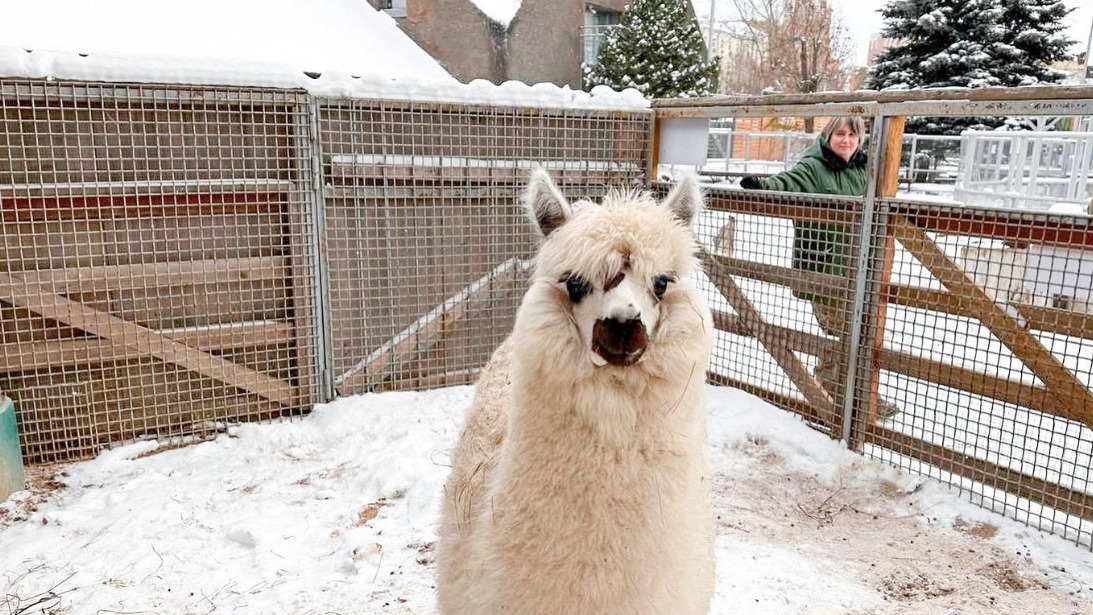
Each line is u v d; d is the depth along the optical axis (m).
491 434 2.65
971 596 3.68
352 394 6.08
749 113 5.71
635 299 1.99
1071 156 13.44
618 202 2.23
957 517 4.40
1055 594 3.68
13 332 4.83
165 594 3.62
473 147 6.09
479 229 6.31
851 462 5.04
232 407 5.62
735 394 6.17
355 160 5.61
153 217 5.11
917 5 20.08
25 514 4.36
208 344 5.41
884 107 4.68
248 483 4.79
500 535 2.15
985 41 19.58
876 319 5.00
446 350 6.41
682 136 6.44
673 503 2.12
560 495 2.07
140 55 4.88
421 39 16.08
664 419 2.09
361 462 5.09
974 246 4.46
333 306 5.88
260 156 5.36
